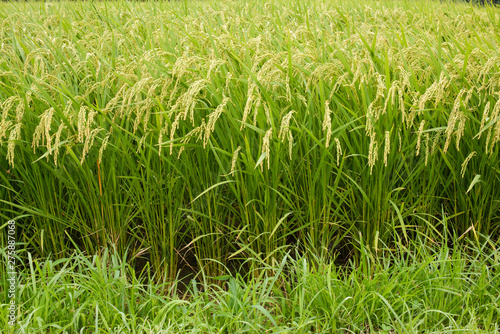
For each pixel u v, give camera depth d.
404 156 2.61
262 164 2.48
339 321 2.36
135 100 2.51
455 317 2.42
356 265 2.92
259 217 2.72
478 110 2.63
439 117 2.65
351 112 2.42
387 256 2.89
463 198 2.79
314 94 2.71
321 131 2.63
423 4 6.17
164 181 2.68
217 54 2.81
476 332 2.23
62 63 3.18
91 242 2.88
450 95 2.78
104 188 2.74
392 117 2.46
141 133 2.74
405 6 6.05
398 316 2.37
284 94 2.80
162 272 2.89
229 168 2.66
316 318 2.32
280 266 2.50
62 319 2.32
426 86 2.77
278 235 2.84
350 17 5.05
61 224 2.86
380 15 5.44
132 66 2.87
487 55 2.93
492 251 2.75
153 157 2.66
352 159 2.72
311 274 2.46
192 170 2.62
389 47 3.11
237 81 2.68
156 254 2.88
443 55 3.06
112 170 2.59
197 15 5.13
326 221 2.70
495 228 2.91
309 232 2.78
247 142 2.35
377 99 2.46
